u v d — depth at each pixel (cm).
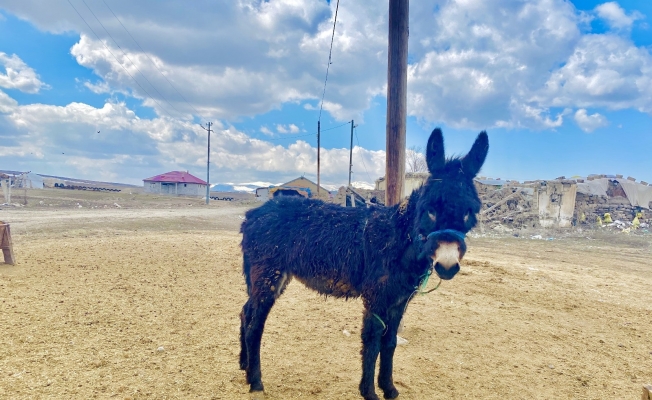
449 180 342
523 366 472
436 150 362
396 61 564
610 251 1636
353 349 493
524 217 2444
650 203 2839
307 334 534
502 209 2503
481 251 1484
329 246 391
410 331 567
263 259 411
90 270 791
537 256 1409
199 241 1288
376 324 369
